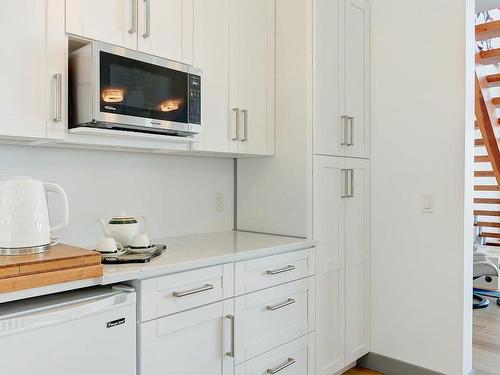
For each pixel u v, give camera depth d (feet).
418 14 8.41
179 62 6.38
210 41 6.93
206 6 6.86
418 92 8.40
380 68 8.94
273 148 8.17
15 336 3.80
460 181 7.86
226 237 7.85
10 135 4.75
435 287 8.17
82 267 4.45
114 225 5.94
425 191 8.30
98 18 5.44
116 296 4.65
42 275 4.16
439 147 8.13
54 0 5.05
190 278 5.47
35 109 4.92
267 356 6.67
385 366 8.82
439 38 8.14
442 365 8.08
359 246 8.78
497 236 20.49
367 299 8.99
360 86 8.82
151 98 5.80
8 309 4.07
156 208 7.64
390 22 8.79
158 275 5.08
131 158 7.27
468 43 7.91
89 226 6.68
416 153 8.42
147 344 4.96
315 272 7.68
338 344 8.22
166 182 7.79
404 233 8.57
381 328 8.90
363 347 8.86
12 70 4.73
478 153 18.75
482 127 14.47
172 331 5.25
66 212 5.21
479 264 14.76
